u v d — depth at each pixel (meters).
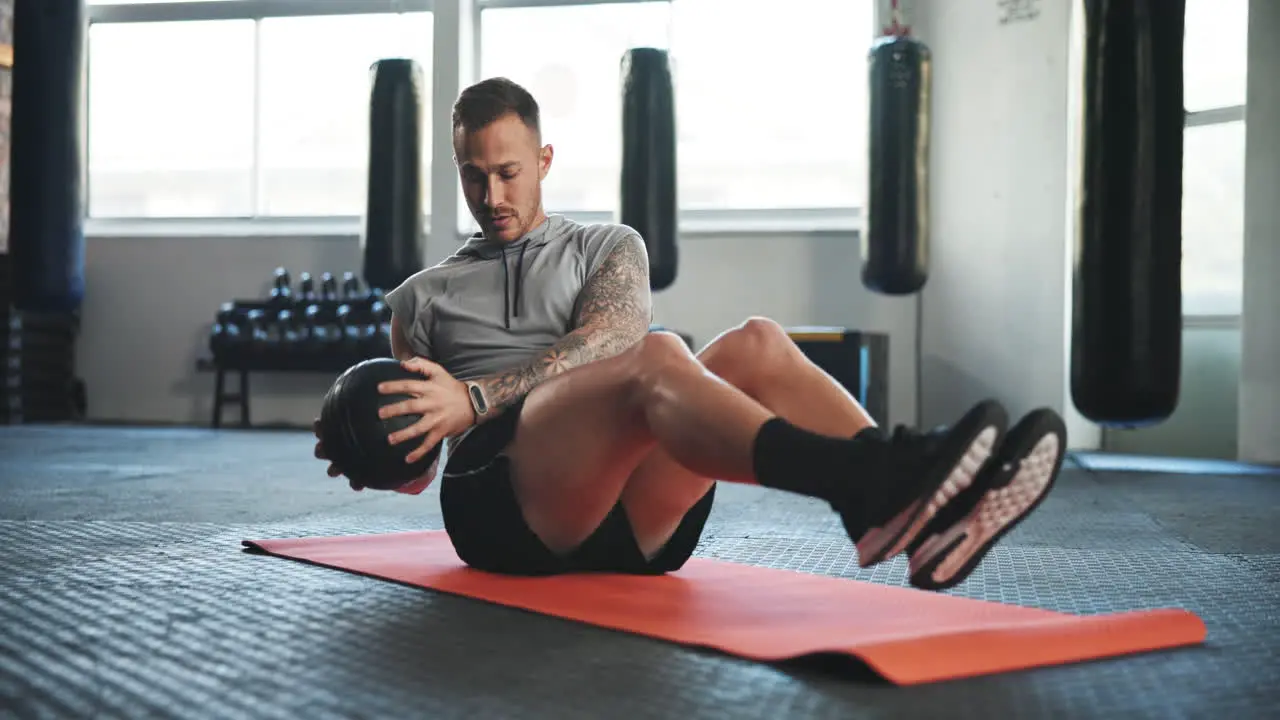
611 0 8.14
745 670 1.32
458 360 1.90
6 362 7.83
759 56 8.12
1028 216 6.86
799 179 8.12
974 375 7.13
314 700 1.18
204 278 8.32
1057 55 6.73
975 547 1.40
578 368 1.62
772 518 3.18
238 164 8.70
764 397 1.59
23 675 1.27
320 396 8.16
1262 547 2.69
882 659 1.28
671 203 6.43
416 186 6.73
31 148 5.73
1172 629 1.51
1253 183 6.04
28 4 5.71
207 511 3.18
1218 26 6.50
